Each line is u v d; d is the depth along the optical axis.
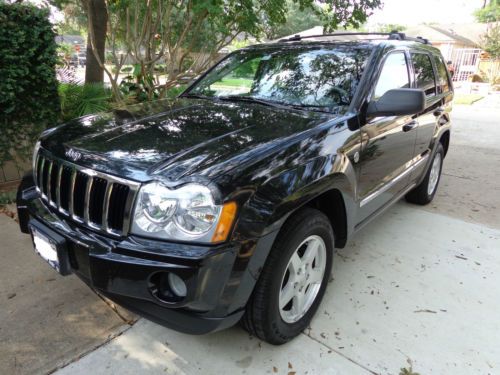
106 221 1.94
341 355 2.28
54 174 2.24
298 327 2.36
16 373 2.10
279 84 3.08
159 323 1.92
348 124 2.55
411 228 3.95
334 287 2.91
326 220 2.36
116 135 2.31
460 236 3.80
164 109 2.86
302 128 2.37
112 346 2.30
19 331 2.39
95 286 1.91
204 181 1.79
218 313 1.85
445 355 2.31
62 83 5.31
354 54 3.04
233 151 2.04
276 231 1.94
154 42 6.14
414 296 2.84
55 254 2.09
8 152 4.48
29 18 4.20
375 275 3.09
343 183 2.42
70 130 2.49
